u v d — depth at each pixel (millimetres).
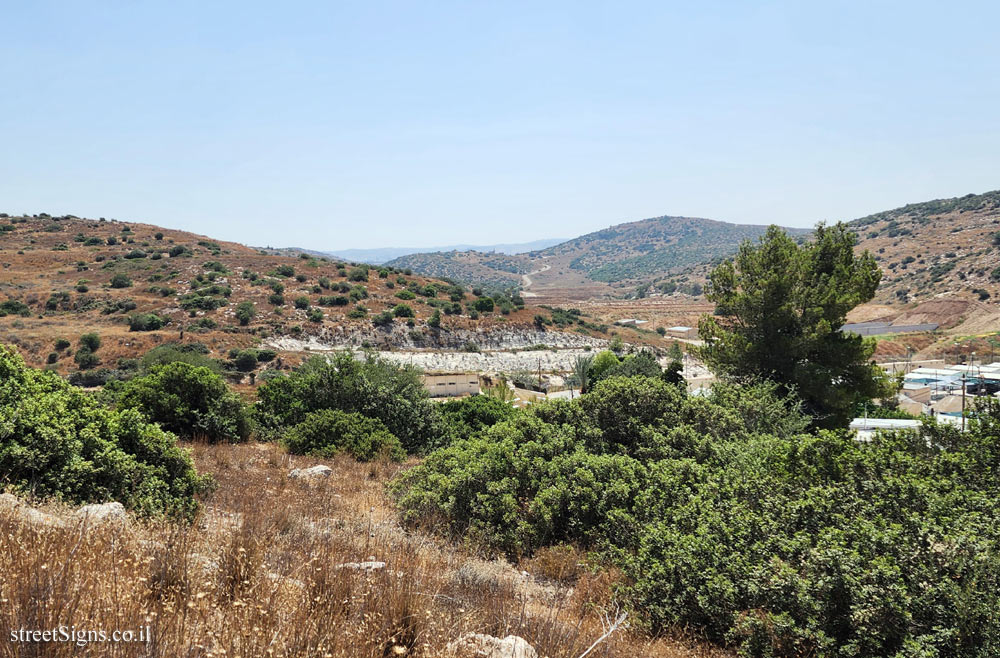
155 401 15547
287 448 16156
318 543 5539
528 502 8867
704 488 7602
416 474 10609
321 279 88562
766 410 14227
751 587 5406
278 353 65500
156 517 6035
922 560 5125
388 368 22406
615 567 7145
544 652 4023
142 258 96000
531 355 77625
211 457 13102
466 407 25422
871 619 4785
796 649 5082
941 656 4590
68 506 5773
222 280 84750
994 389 35156
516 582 6781
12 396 7504
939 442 8383
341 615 3492
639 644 5141
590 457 9234
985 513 6070
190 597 3229
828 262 22672
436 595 4383
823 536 5641
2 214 118000
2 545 3279
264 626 3055
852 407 21453
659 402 11375
